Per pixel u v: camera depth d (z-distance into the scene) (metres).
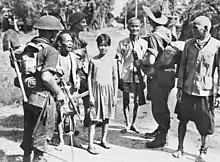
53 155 5.80
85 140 6.60
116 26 76.88
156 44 6.07
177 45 5.99
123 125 7.69
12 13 56.84
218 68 5.45
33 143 4.75
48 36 4.91
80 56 6.55
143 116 8.38
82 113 7.67
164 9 6.35
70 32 6.39
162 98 6.06
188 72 5.57
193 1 17.92
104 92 5.92
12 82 10.59
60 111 5.84
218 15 16.25
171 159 5.82
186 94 5.66
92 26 66.81
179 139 5.95
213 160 5.88
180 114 5.82
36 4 55.94
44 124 4.72
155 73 6.10
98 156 5.86
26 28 55.94
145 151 6.15
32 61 4.76
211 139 7.12
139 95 6.96
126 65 6.85
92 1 66.50
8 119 7.82
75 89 6.16
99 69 5.91
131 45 6.82
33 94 4.76
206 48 5.40
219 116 9.01
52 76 4.52
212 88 5.54
